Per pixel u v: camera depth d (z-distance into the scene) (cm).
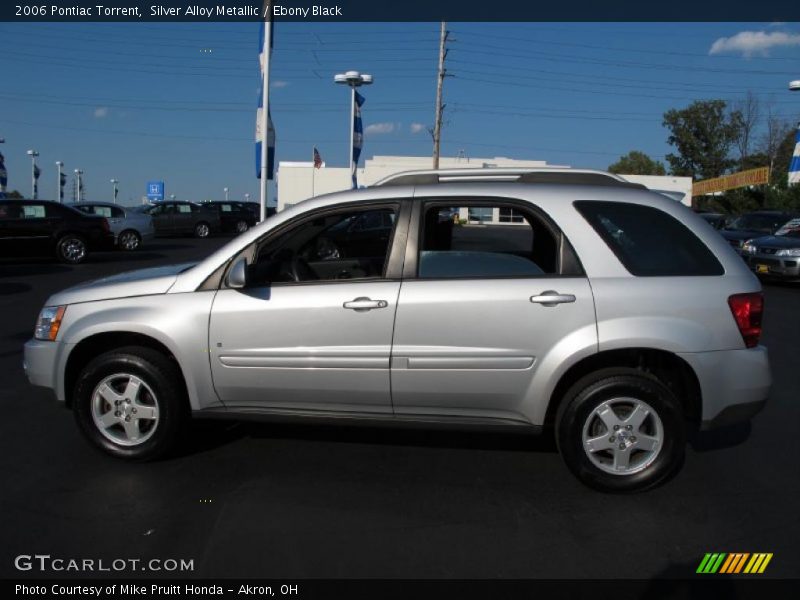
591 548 350
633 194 425
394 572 326
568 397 407
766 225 1827
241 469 443
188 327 427
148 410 442
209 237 3161
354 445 487
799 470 455
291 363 420
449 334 404
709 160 6206
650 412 404
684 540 359
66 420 534
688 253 412
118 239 2197
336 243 567
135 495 403
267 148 1296
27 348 465
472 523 375
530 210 418
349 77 2009
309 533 362
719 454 484
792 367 753
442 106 3772
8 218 1658
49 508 386
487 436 508
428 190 427
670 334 393
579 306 396
